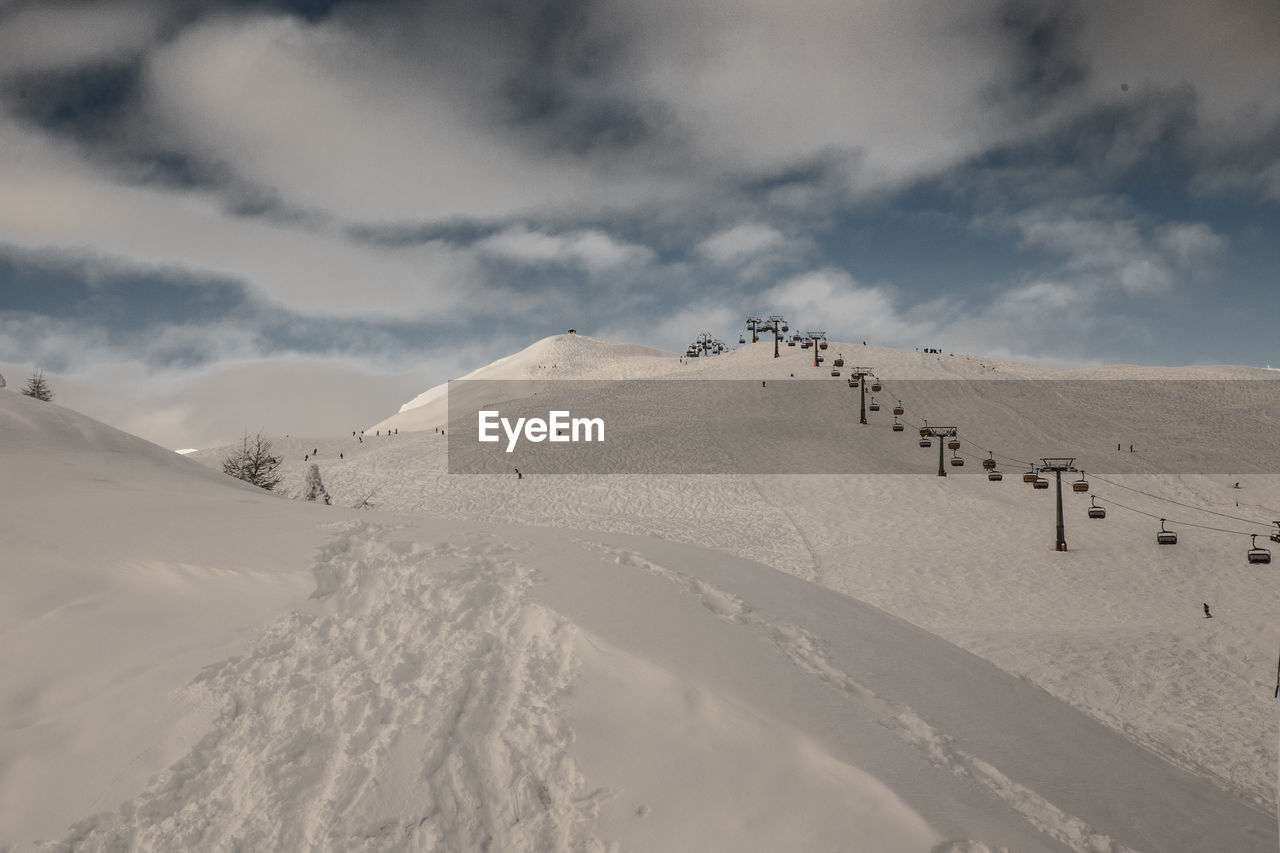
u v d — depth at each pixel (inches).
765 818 239.9
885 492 2095.2
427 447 2723.9
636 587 363.3
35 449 485.4
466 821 240.8
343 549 366.3
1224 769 557.9
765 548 1619.1
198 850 226.8
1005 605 1224.8
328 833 229.9
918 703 338.0
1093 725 425.4
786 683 304.8
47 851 224.4
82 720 265.7
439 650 302.4
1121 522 1830.7
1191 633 948.0
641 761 257.8
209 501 433.4
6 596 323.9
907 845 232.2
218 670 287.1
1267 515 1947.6
